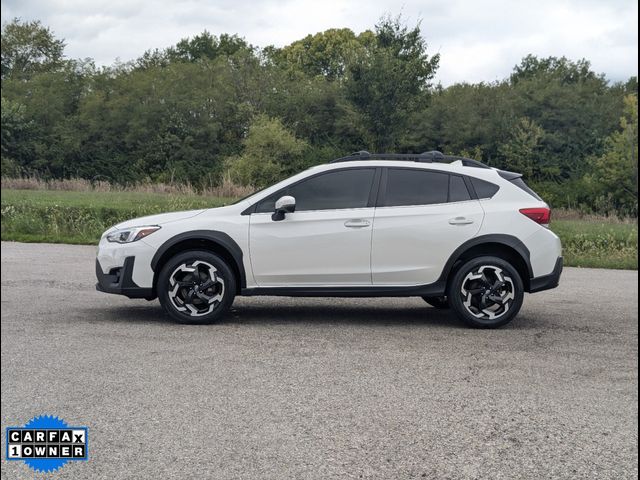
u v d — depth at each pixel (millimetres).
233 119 48625
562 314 8789
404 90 34125
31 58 64938
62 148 47500
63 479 3732
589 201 43219
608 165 42812
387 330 7570
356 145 47281
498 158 47562
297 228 7738
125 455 4031
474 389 5355
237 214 7828
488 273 7789
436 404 4984
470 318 7723
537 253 7832
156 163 46781
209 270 7680
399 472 3830
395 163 8031
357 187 7906
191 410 4793
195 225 7750
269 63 52625
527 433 4445
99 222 19109
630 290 11094
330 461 3965
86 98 49281
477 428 4520
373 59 34062
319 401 5012
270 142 42250
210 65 52156
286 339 7012
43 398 5039
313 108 49469
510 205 7910
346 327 7707
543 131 46188
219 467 3871
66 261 13344
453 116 48688
